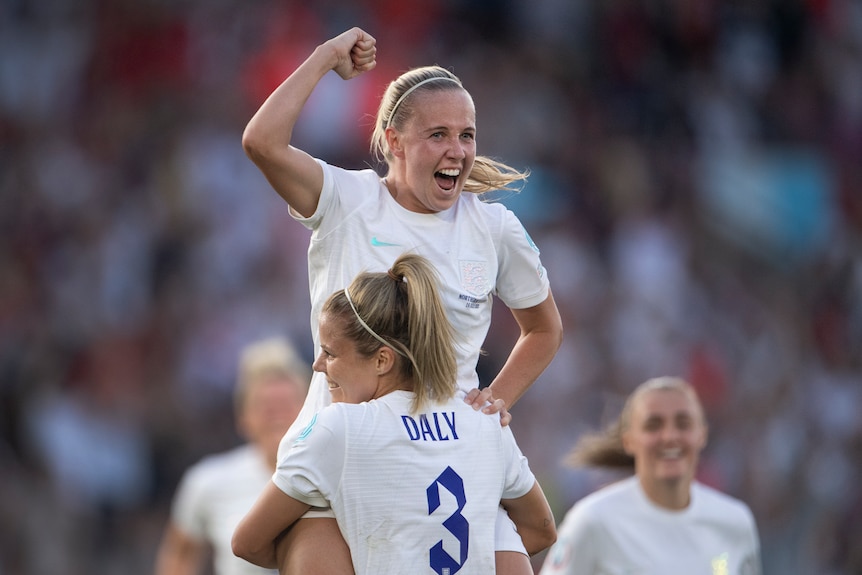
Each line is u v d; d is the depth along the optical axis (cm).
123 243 4544
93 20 5141
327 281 1344
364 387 1289
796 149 6072
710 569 2097
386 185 1377
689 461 2102
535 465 4288
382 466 1244
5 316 4234
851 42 6462
